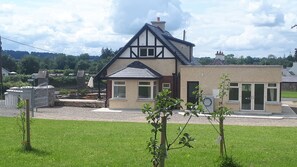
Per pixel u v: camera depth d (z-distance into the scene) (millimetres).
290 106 40031
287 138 17000
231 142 15453
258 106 31641
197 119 26641
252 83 31641
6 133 16922
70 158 11852
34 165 10820
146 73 33938
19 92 33844
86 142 14922
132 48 36125
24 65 93562
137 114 30016
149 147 7719
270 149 13922
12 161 11219
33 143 14273
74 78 68875
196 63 45719
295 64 107875
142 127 20516
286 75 89125
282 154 12992
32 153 12375
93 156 12195
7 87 49781
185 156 12281
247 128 21156
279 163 11594
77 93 50125
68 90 55219
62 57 104938
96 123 22641
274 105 31297
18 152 12461
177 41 40969
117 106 34125
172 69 35500
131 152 12930
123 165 11047
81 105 36594
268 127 21891
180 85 33812
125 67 35469
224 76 17828
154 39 35750
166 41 36750
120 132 18156
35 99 34719
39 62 99375
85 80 57875
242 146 14484
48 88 36719
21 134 16516
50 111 31812
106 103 35750
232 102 31766
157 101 7477
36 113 29703
